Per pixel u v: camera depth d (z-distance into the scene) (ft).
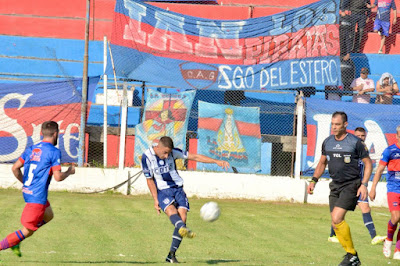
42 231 109.40
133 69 187.11
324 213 159.74
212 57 191.72
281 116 209.05
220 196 182.29
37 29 228.22
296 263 87.04
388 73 204.74
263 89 189.78
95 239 102.99
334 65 190.60
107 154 195.72
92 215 135.23
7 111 181.98
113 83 201.98
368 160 81.35
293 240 112.27
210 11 229.45
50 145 75.97
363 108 180.96
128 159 193.26
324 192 181.06
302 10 192.24
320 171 87.30
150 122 184.24
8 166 182.19
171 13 193.26
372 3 225.76
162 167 84.43
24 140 182.50
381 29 220.02
